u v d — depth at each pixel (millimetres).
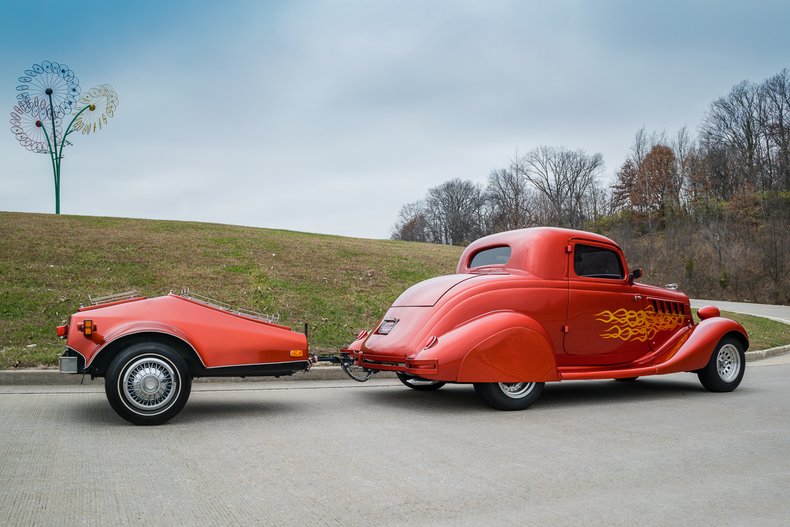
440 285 7367
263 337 6340
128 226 23656
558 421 6363
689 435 5730
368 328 13055
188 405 7020
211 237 21797
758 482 4281
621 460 4816
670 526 3439
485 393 6801
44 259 15422
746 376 10609
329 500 3787
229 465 4516
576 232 7820
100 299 6281
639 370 7691
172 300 6180
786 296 42438
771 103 74500
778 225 49312
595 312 7676
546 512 3633
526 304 7203
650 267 50594
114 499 3723
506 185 86562
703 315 8906
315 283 16438
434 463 4672
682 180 71500
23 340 9828
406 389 8617
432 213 107438
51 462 4480
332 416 6480
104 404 6766
